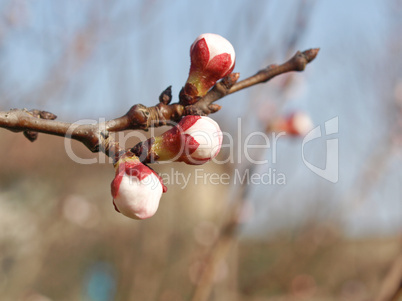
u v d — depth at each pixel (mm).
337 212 419
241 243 570
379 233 544
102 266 577
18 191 580
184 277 429
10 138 607
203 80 158
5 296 475
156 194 147
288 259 474
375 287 525
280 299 458
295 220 522
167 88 157
